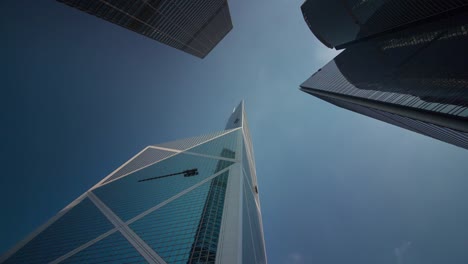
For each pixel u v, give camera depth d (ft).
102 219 227.40
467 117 121.39
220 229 154.81
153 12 259.39
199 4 286.25
